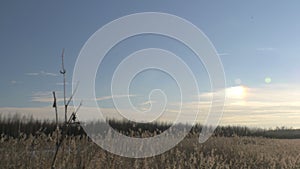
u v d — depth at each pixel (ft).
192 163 34.50
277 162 45.09
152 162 31.22
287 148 56.54
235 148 46.11
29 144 21.79
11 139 22.21
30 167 21.50
